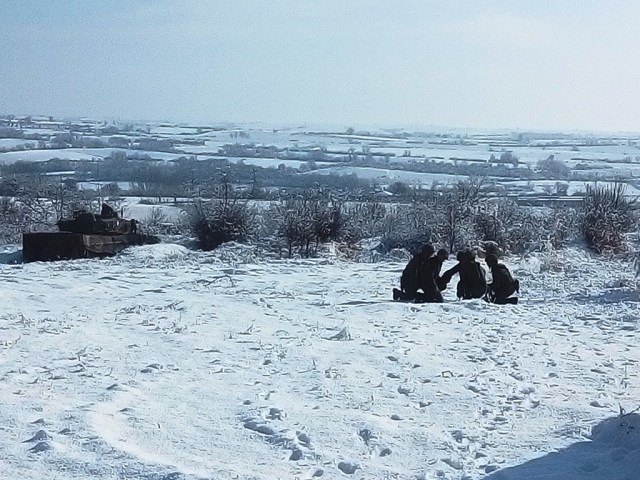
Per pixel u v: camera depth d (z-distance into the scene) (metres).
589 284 19.06
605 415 8.54
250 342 11.86
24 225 35.03
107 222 27.62
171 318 13.74
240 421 8.08
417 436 7.79
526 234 29.84
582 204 31.83
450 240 29.31
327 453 7.29
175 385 9.31
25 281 18.69
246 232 30.11
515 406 8.91
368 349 11.55
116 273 20.56
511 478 6.73
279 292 17.47
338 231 29.25
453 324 13.83
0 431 7.45
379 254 28.23
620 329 13.55
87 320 13.34
